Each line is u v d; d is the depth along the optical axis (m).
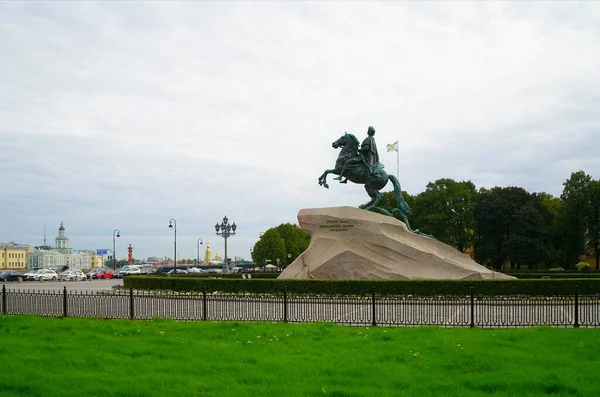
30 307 22.14
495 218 66.44
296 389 8.78
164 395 8.49
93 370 10.23
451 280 27.98
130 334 14.55
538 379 9.28
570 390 8.78
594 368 10.24
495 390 8.88
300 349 12.15
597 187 64.88
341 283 28.02
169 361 10.89
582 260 70.69
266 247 98.44
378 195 34.00
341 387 8.89
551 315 18.84
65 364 10.71
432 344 12.73
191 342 13.09
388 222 31.62
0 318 18.11
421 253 30.83
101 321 17.41
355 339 13.47
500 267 72.00
